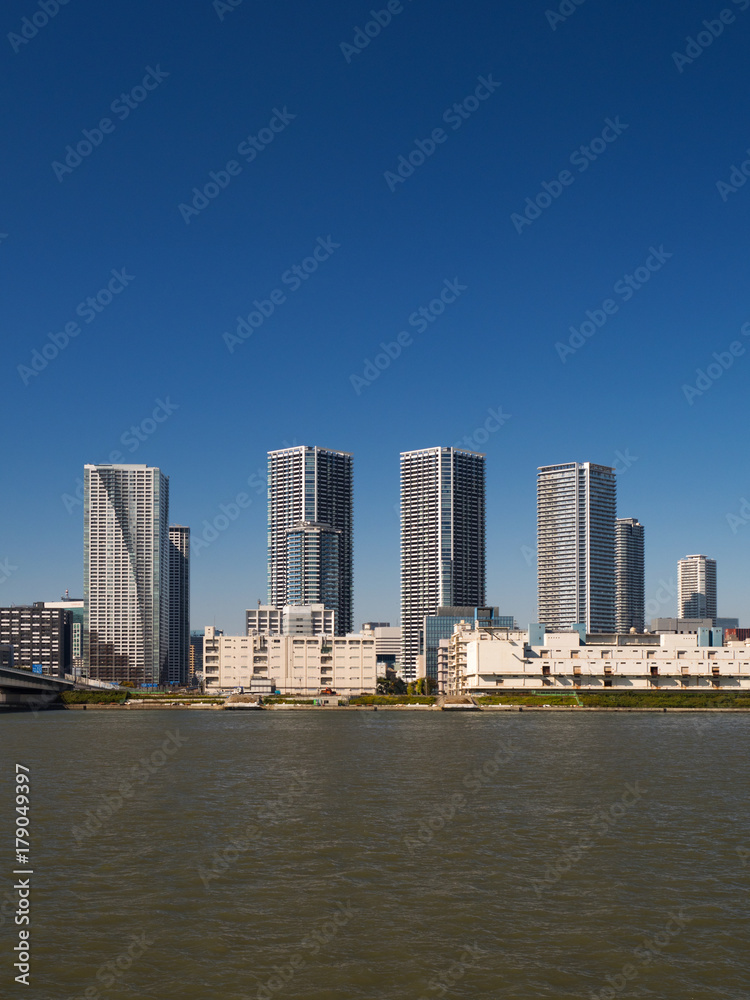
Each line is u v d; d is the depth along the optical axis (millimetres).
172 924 48469
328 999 39219
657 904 51750
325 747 148750
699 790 94250
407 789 95188
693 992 39719
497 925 48250
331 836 69750
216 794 91438
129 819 76875
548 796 90000
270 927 48000
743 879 56969
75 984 40656
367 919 49312
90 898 52938
